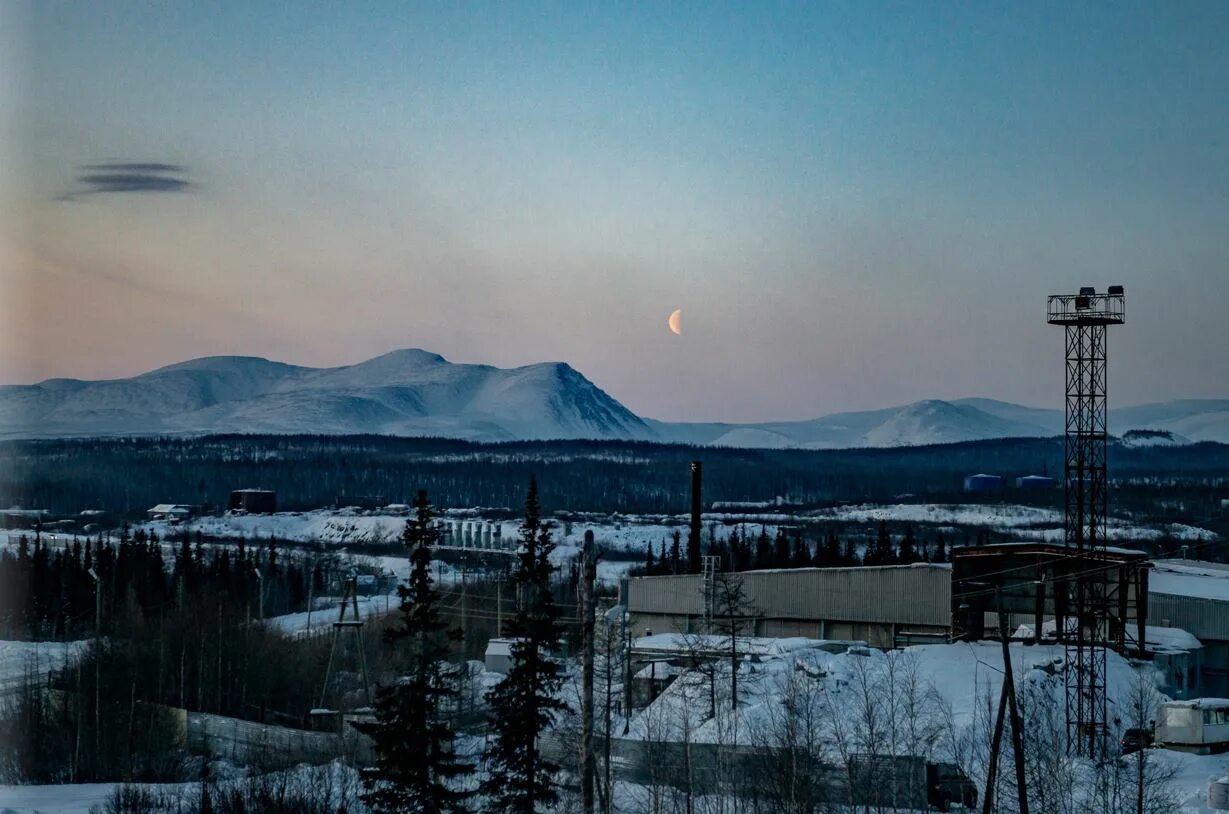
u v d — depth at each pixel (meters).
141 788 81.06
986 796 53.47
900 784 67.50
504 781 64.44
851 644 104.75
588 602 52.53
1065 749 78.00
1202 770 73.88
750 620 121.75
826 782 69.00
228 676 111.69
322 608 174.75
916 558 191.12
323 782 74.88
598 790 65.75
